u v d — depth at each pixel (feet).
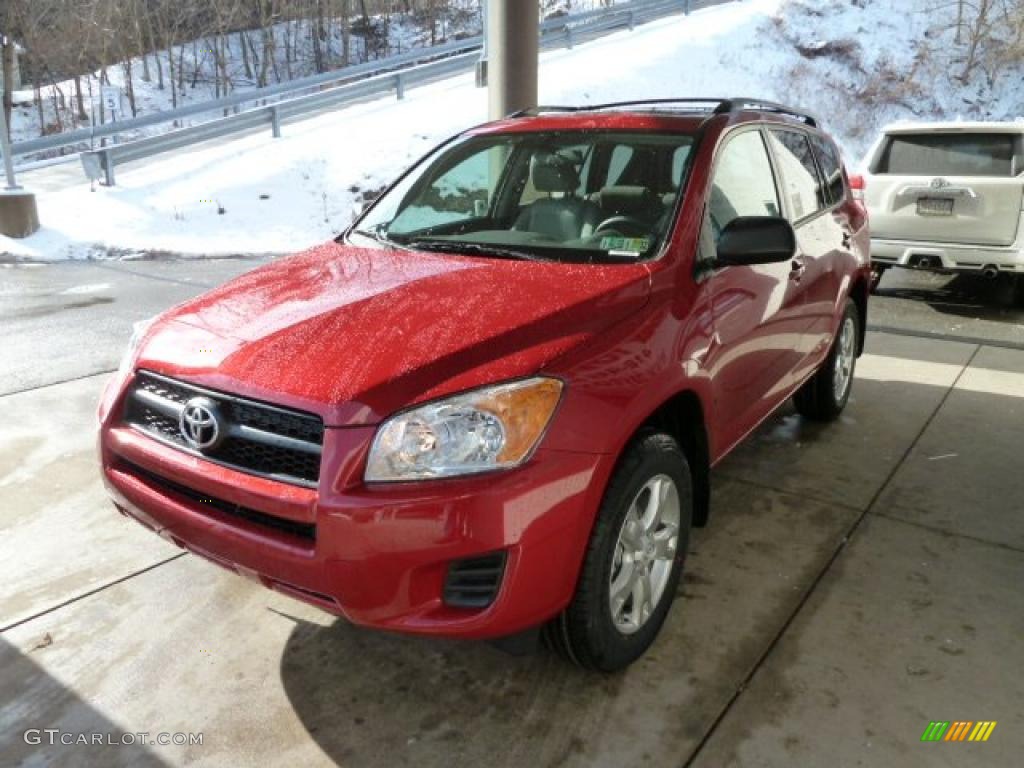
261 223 42.01
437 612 7.34
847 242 15.43
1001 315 26.11
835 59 75.97
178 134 45.93
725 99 12.92
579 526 7.67
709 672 8.86
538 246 10.58
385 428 7.25
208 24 132.46
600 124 11.92
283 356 7.94
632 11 73.92
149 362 8.73
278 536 7.53
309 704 8.45
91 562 11.11
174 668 8.99
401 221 12.20
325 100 52.44
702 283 9.91
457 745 7.89
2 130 37.09
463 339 7.90
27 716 8.26
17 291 28.94
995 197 24.57
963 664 9.00
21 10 103.14
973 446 15.15
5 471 13.89
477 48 88.17
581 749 7.82
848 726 8.07
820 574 10.80
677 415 9.92
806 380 14.34
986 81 75.77
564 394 7.66
